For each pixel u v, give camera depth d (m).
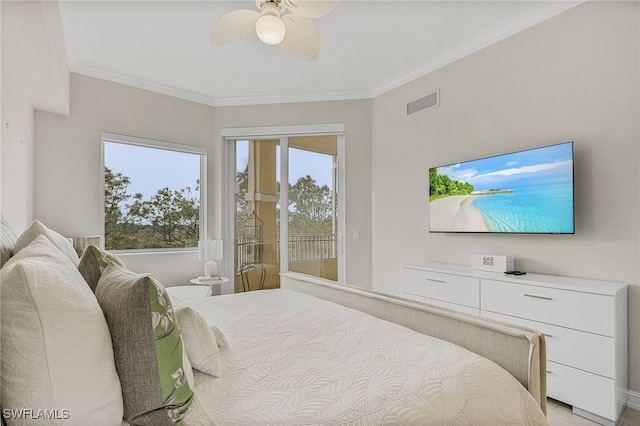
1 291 0.76
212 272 4.14
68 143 3.63
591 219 2.48
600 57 2.46
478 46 3.21
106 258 1.31
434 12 2.76
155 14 2.75
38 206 3.47
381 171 4.24
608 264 2.39
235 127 4.61
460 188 3.26
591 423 2.07
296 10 1.98
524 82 2.89
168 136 4.25
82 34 3.03
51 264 0.92
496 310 2.58
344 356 1.31
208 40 3.15
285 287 2.87
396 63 3.64
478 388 1.13
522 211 2.75
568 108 2.62
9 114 2.47
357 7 2.68
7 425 0.75
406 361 1.25
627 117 2.33
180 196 4.38
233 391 1.07
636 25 2.30
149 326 0.92
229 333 1.56
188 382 1.01
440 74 3.58
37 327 0.77
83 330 0.83
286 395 1.04
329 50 3.36
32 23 1.97
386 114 4.19
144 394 0.90
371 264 4.34
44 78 2.76
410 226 3.88
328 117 4.46
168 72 3.82
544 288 2.31
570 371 2.18
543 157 2.62
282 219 4.59
